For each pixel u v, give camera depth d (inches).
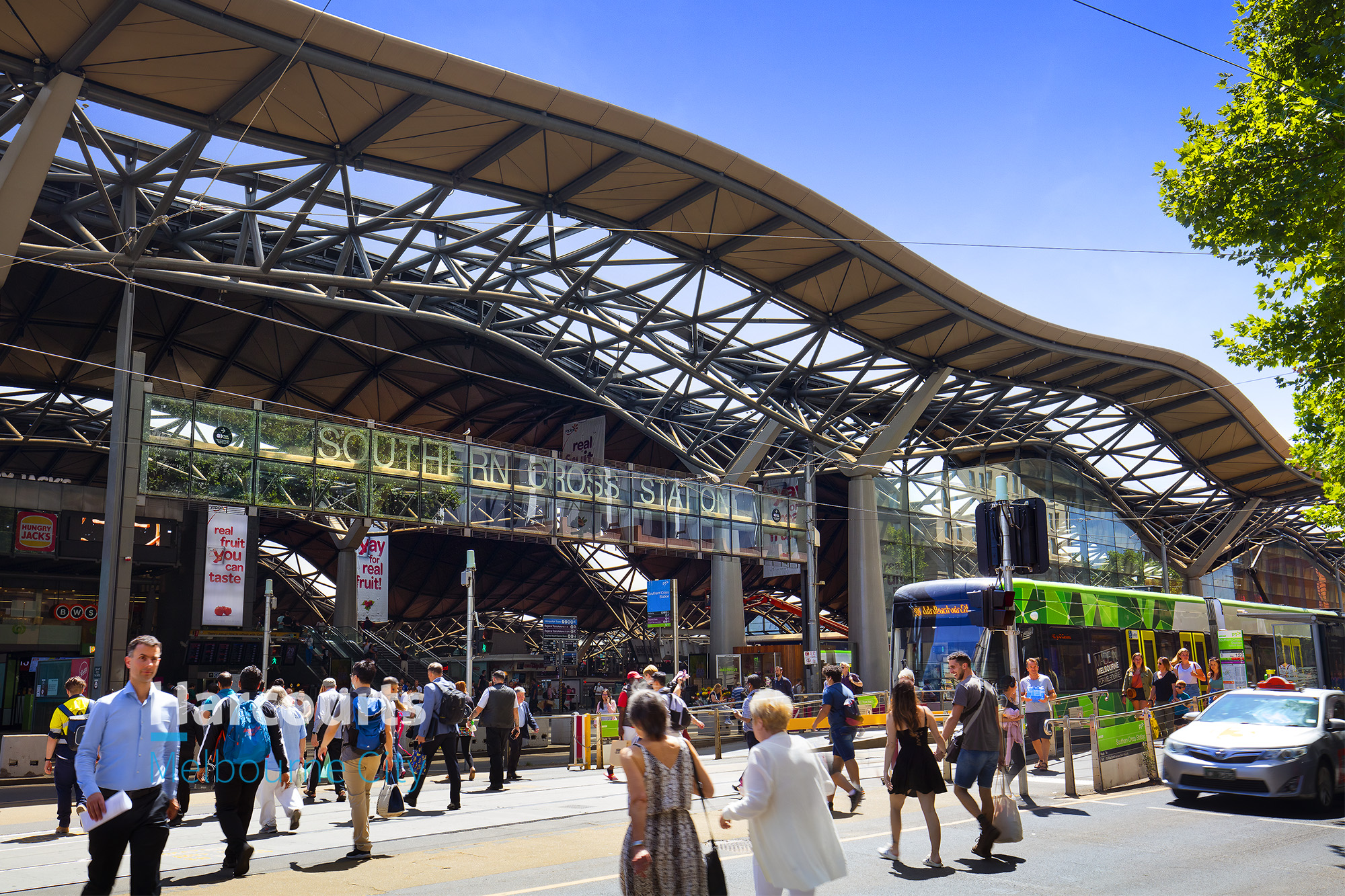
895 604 1019.3
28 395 2063.2
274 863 407.5
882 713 1246.9
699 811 548.1
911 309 1681.8
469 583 1212.5
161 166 1134.4
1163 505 3061.0
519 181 1279.5
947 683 963.3
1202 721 588.4
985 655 939.3
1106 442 2536.9
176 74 997.8
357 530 1969.7
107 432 2224.4
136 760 271.9
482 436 2610.7
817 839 239.0
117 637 969.5
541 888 345.7
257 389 2123.5
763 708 244.1
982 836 402.0
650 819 216.2
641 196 1330.0
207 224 1343.5
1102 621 1064.2
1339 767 555.8
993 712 405.1
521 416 2527.1
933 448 2305.6
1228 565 3420.3
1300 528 3720.5
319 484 1236.5
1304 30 542.6
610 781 765.3
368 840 412.5
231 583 1510.8
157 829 273.6
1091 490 2667.3
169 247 1457.9
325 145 1151.0
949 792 625.0
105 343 1871.3
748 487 2028.8
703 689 1813.5
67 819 525.3
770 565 1935.3
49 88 961.5
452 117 1106.7
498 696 708.0
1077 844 434.9
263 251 1439.5
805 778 241.1
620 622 3432.6
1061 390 2132.1
